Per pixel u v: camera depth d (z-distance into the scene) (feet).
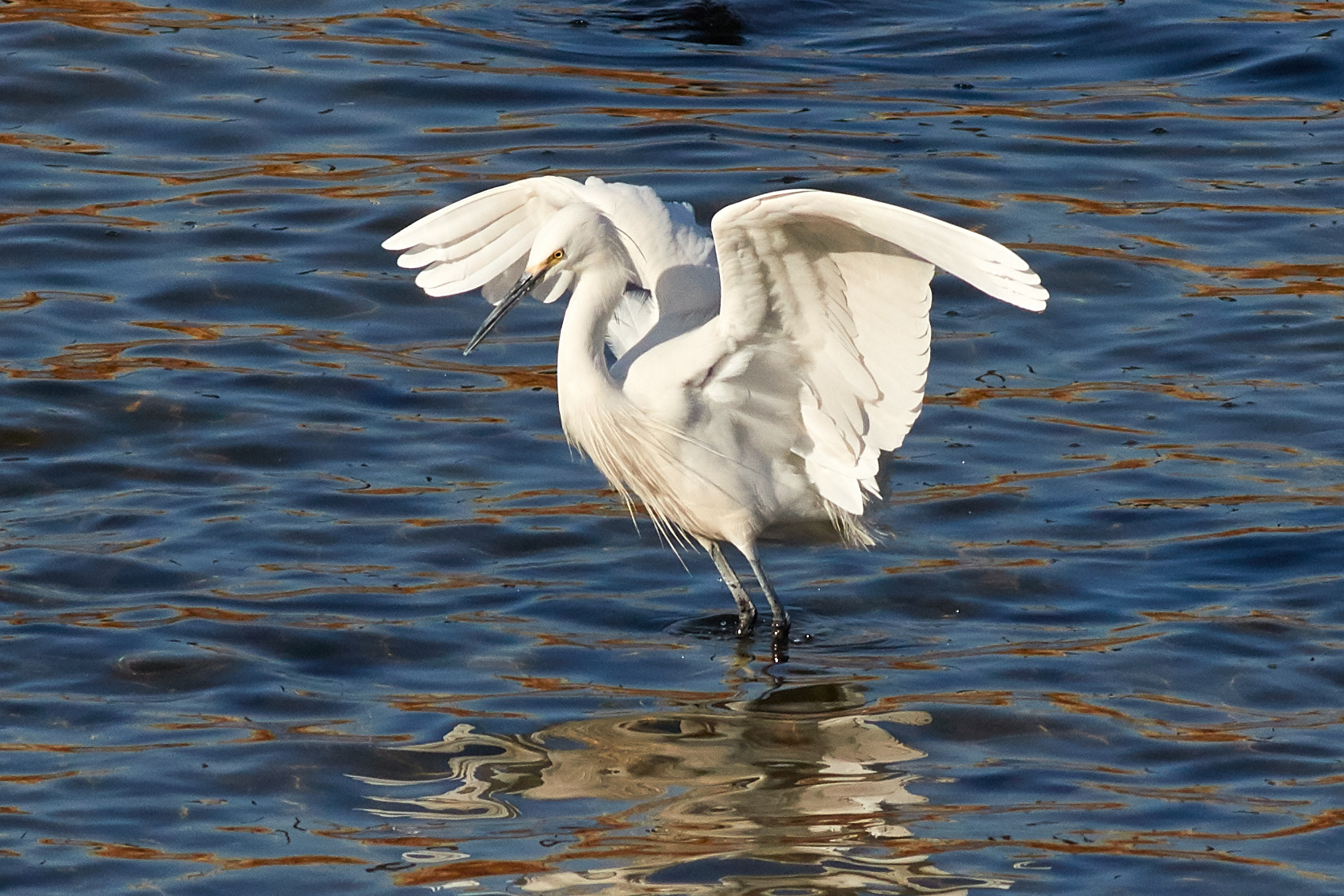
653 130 64.80
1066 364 51.47
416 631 37.37
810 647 37.70
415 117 65.82
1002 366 51.39
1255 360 51.26
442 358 51.75
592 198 41.06
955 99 69.46
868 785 31.60
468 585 39.75
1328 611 38.32
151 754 32.12
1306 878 28.48
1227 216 59.98
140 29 71.61
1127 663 36.32
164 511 42.29
